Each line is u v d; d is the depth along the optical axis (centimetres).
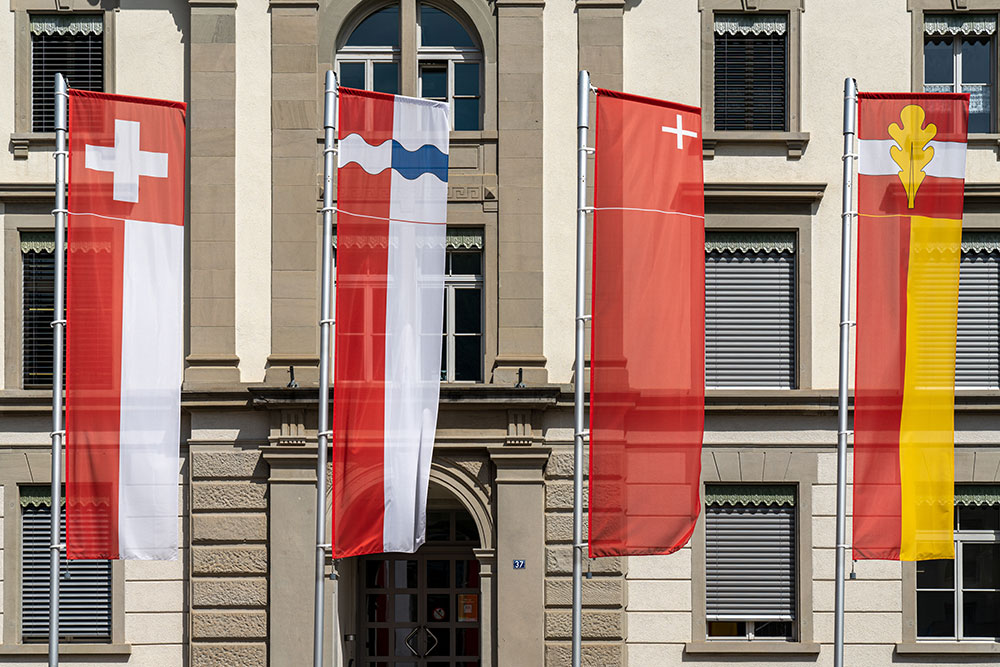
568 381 1688
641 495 1348
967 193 1716
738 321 1730
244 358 1684
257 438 1677
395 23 1747
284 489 1661
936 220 1399
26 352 1714
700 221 1378
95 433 1368
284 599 1655
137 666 1669
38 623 1688
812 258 1720
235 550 1667
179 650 1673
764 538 1708
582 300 1362
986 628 1712
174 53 1712
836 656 1391
